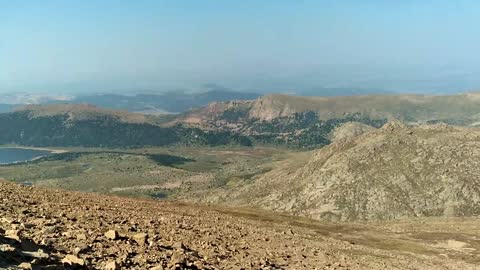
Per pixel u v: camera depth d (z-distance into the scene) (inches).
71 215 1091.3
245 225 1777.8
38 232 804.6
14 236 693.3
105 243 841.5
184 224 1395.2
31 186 1765.5
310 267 1160.2
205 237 1239.5
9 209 1002.1
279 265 1103.0
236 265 977.5
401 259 1727.4
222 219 1877.5
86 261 671.8
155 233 1123.3
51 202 1283.2
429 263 1779.0
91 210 1282.0
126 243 885.2
